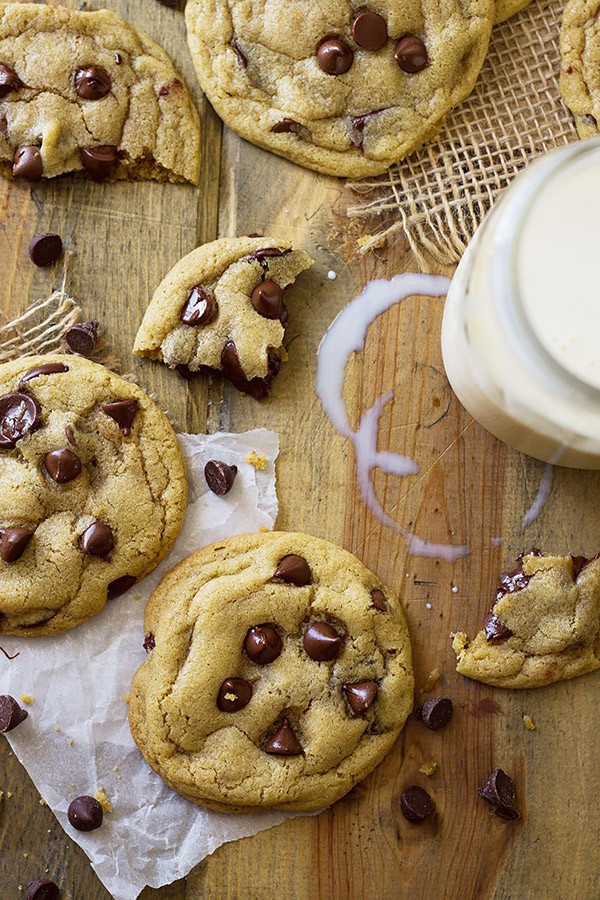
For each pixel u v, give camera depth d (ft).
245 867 1.51
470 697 1.54
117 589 1.50
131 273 1.56
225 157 1.58
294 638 1.50
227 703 1.47
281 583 1.49
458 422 1.57
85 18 1.53
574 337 1.37
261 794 1.47
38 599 1.47
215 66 1.54
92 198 1.56
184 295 1.52
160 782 1.51
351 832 1.52
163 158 1.55
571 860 1.53
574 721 1.55
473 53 1.54
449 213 1.57
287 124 1.54
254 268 1.52
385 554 1.55
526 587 1.53
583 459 1.47
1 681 1.50
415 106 1.54
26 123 1.52
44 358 1.51
